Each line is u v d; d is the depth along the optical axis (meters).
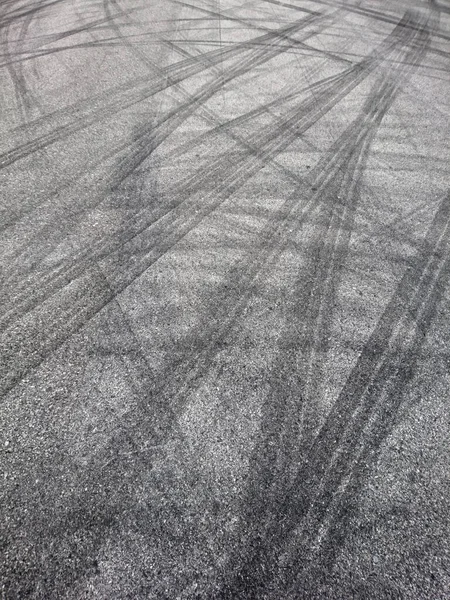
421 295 3.41
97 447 2.47
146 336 3.01
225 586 2.04
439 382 2.89
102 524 2.20
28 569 2.05
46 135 4.67
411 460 2.52
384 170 4.56
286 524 2.25
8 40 6.40
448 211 4.14
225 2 7.97
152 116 5.04
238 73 5.94
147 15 7.32
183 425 2.59
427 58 6.73
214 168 4.41
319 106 5.43
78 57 6.05
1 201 3.90
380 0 8.59
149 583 2.03
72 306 3.16
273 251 3.65
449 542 2.24
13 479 2.33
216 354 2.94
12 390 2.69
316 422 2.65
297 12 7.85
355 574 2.11
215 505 2.29
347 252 3.69
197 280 3.39
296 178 4.37
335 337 3.09
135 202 3.98
